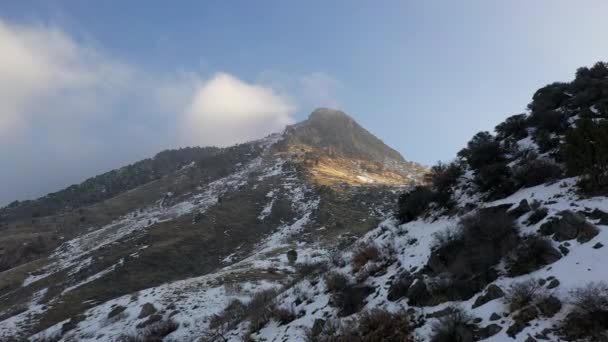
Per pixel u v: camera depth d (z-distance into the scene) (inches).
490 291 386.9
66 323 1302.9
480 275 426.9
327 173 5132.9
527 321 326.6
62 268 2706.7
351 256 749.9
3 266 3260.3
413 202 783.7
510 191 611.5
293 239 2709.2
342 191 4023.1
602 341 271.4
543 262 390.3
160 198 4945.9
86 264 2625.5
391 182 5339.6
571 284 334.6
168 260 2500.0
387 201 3695.9
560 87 946.7
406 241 645.3
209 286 1368.1
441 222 652.7
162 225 3329.2
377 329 438.6
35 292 2294.5
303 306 646.5
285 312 647.1
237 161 6363.2
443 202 708.7
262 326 666.2
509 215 494.9
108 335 1112.8
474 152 783.1
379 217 3161.9
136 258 2487.7
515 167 647.8
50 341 1228.5
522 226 462.9
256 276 1502.2
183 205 4264.3
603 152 459.5
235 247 2832.2
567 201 469.1
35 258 3341.5
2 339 1403.8
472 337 345.7
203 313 1093.1
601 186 461.7
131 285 2122.3
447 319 377.7
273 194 4119.1
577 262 360.8
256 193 4185.5
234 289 1264.8
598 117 683.4
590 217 415.5
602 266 337.4
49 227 4254.4
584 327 287.7
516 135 848.9
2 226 4633.4
